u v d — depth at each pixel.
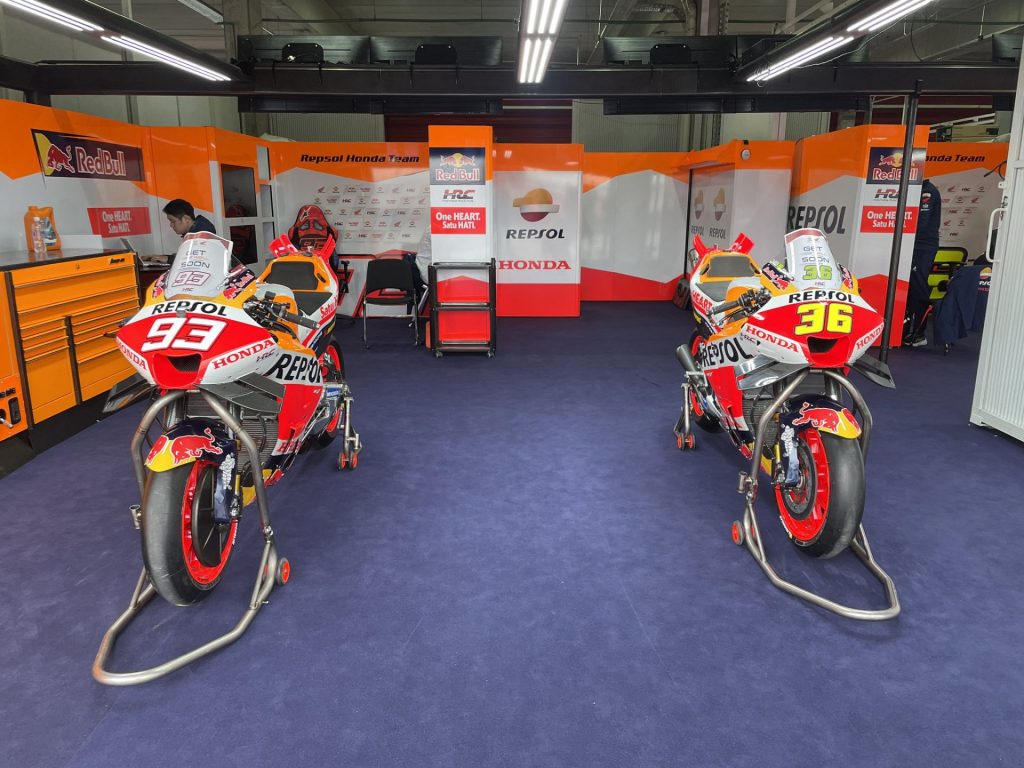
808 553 2.53
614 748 1.72
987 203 8.41
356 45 6.55
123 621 2.18
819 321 2.22
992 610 2.32
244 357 2.12
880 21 3.96
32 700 1.89
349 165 7.91
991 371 4.07
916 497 3.22
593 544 2.78
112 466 3.63
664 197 9.13
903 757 1.69
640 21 9.58
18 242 4.92
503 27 12.04
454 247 6.07
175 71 6.39
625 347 6.58
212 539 2.31
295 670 2.01
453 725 1.80
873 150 5.94
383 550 2.73
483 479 3.45
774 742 1.74
